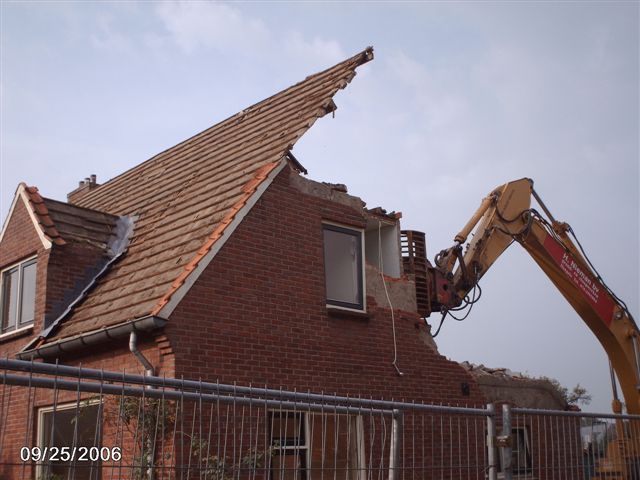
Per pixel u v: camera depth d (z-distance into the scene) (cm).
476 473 812
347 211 1358
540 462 803
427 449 1095
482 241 1562
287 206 1253
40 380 475
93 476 516
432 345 1450
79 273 1349
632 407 1620
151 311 1041
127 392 516
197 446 692
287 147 1292
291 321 1202
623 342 1639
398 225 1481
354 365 1277
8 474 720
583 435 876
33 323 1320
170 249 1230
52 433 484
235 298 1131
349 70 1463
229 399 567
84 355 1173
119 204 1683
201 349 1066
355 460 748
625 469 909
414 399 1352
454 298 1520
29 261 1390
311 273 1255
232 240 1152
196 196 1373
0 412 490
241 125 1625
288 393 602
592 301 1619
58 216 1402
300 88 1577
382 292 1375
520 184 1634
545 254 1611
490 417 776
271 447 620
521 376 1822
